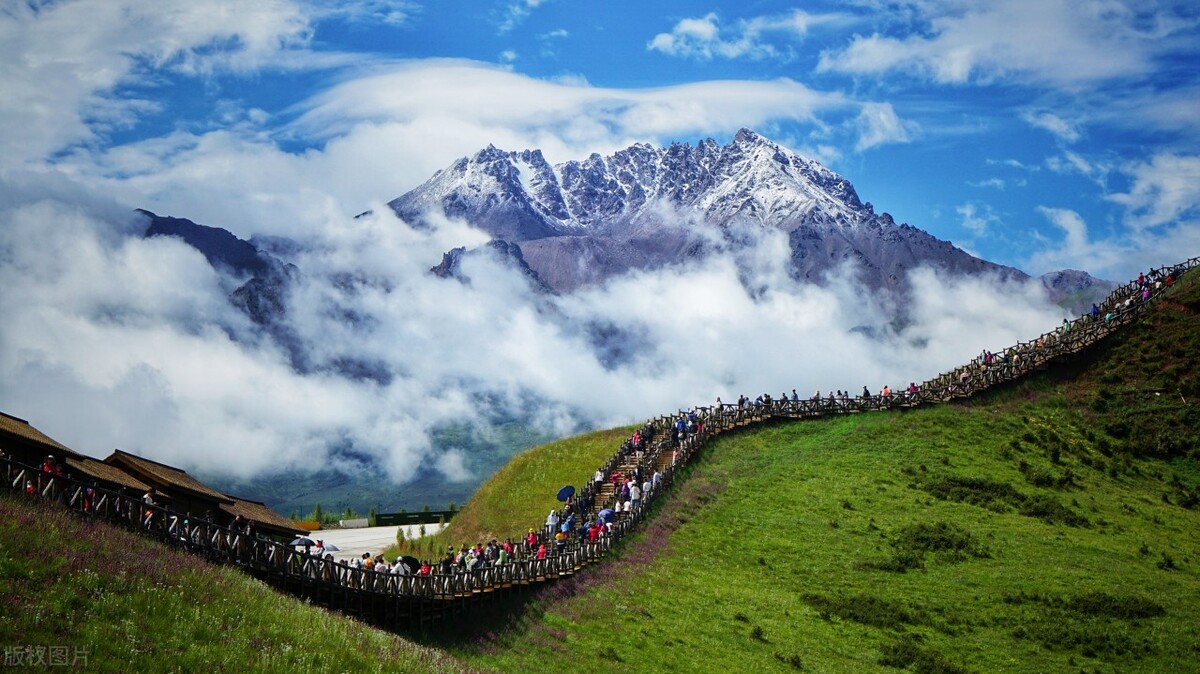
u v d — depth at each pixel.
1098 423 97.25
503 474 97.94
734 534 77.62
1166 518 81.44
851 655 59.41
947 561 73.00
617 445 99.38
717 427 98.06
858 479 87.31
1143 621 64.38
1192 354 102.38
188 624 36.53
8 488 40.66
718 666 55.22
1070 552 74.25
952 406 100.75
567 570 64.25
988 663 59.44
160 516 43.75
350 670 37.97
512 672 48.00
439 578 50.66
